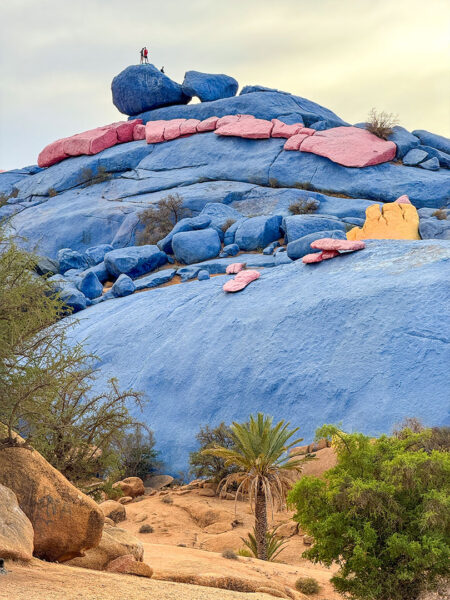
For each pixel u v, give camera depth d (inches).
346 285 1616.6
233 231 2475.4
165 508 1184.8
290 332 1561.3
